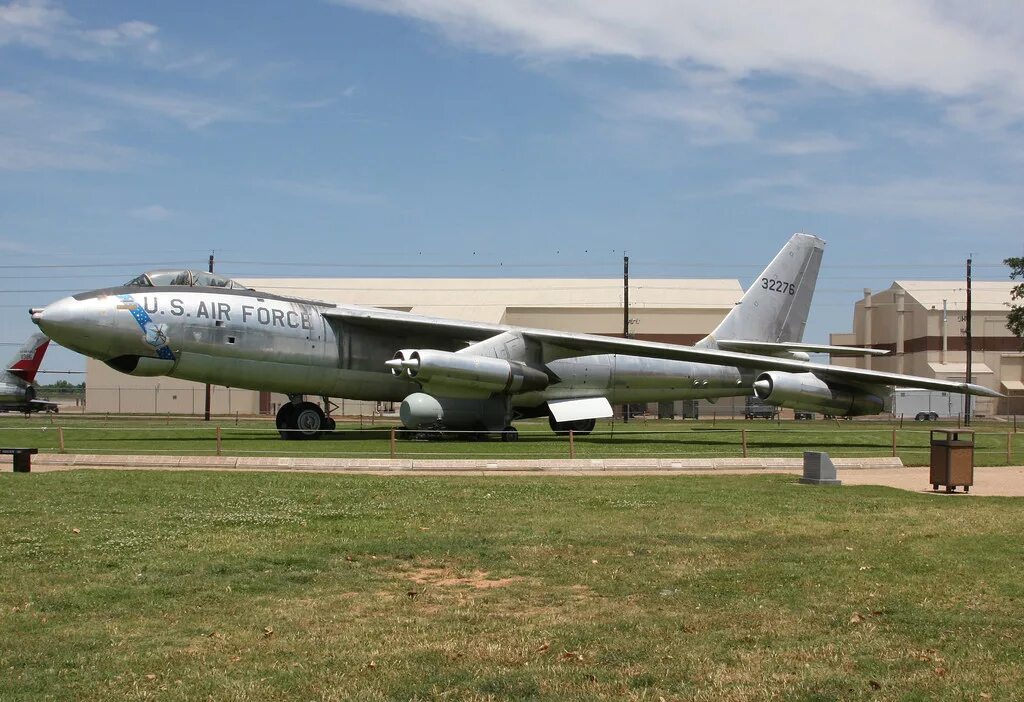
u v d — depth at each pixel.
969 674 6.71
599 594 8.89
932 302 72.62
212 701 6.19
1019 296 55.19
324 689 6.39
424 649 7.21
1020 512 13.93
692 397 34.22
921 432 38.53
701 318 67.25
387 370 29.05
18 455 17.66
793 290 36.22
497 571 9.76
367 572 9.69
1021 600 8.69
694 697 6.28
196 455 20.39
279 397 59.94
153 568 9.66
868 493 15.95
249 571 9.62
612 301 69.19
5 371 50.16
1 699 6.20
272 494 14.73
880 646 7.33
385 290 70.25
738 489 16.30
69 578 9.22
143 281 26.00
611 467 19.72
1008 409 69.81
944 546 11.16
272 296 27.64
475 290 70.94
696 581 9.35
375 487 15.73
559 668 6.81
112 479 16.31
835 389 31.00
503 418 27.91
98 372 58.84
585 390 31.70
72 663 6.88
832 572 9.77
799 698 6.27
